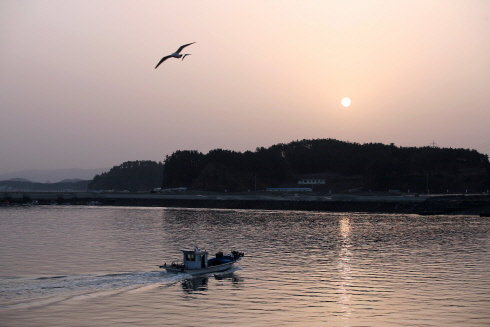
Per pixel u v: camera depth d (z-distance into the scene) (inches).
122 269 2432.3
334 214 6407.5
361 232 4183.1
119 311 1713.8
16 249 3125.0
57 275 2262.6
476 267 2522.1
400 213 6545.3
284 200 7805.1
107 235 3951.8
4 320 1599.4
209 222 5221.5
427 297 1905.8
